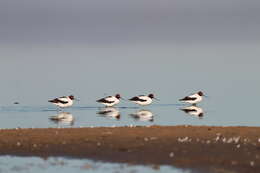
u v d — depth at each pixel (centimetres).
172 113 5050
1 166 2948
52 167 2908
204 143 3247
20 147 3309
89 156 3078
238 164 2820
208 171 2733
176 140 3338
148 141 3328
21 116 4884
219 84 7094
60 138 3484
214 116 4828
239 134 3528
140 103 5597
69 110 5309
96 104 5778
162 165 2858
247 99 5912
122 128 3756
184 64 9325
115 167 2861
